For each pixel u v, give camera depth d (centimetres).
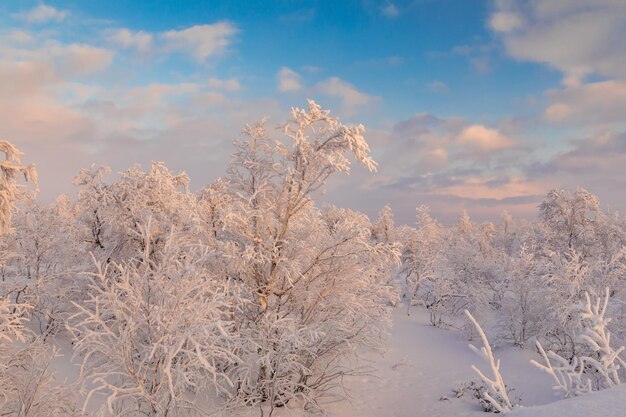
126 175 1506
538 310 1716
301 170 1011
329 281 1116
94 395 870
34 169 793
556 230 2834
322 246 1097
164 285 677
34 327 1220
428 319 2425
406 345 1802
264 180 1080
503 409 339
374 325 1129
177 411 670
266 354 901
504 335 1858
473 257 2786
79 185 1502
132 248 1419
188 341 642
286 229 1083
